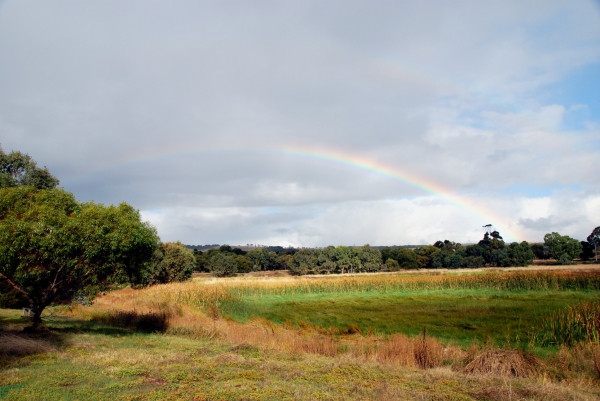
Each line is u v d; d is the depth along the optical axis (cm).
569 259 10838
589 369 1267
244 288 4941
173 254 6388
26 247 1616
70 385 985
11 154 3456
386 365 1340
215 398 902
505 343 1777
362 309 3388
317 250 11638
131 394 920
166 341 1742
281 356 1439
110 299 3678
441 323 2495
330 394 955
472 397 992
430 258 12694
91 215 1766
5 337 1415
